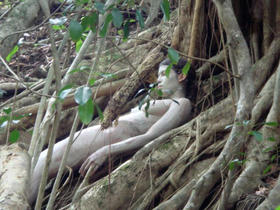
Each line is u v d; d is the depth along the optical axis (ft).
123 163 15.92
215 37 18.79
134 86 18.97
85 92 10.00
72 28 10.80
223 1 13.48
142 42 22.45
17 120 12.69
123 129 17.57
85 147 17.28
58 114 11.60
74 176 17.51
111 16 11.51
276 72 15.48
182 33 19.51
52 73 14.98
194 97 18.44
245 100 12.82
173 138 15.87
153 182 15.15
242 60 13.19
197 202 13.05
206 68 18.54
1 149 15.66
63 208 15.88
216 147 15.19
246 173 13.84
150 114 17.79
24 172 14.19
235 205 13.73
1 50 15.76
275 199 12.72
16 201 12.93
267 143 14.10
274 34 17.04
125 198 15.08
